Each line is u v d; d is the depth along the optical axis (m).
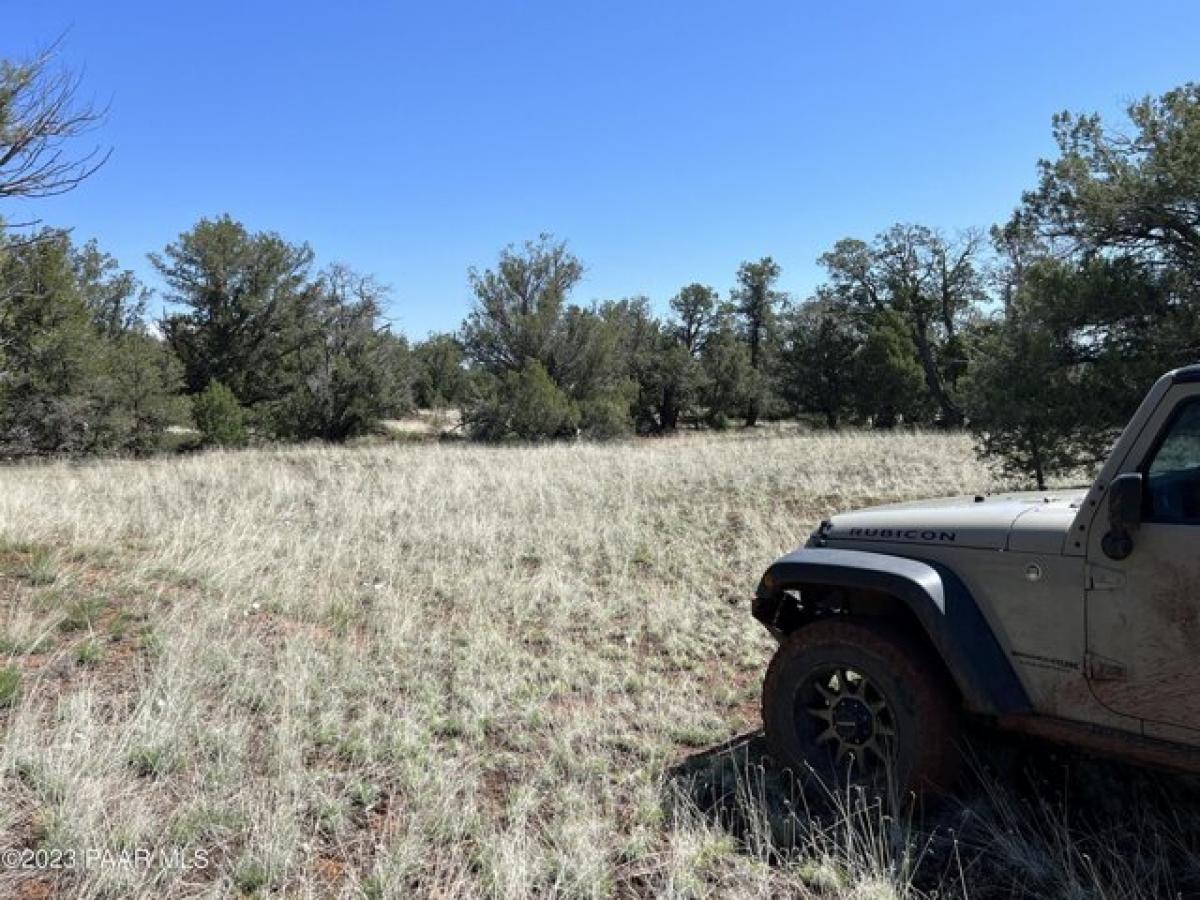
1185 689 2.74
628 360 41.50
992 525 3.23
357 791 3.46
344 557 7.79
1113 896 2.71
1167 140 12.35
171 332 35.47
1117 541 2.81
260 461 16.81
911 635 3.41
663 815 3.36
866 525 3.66
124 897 2.71
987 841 3.10
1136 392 10.25
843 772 3.47
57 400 22.31
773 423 50.00
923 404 38.41
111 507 9.80
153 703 4.11
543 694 4.71
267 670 4.74
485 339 34.75
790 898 2.83
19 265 19.00
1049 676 3.03
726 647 5.58
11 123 7.69
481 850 3.04
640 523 9.78
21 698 4.15
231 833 3.11
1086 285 10.98
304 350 33.69
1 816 3.08
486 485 12.71
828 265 43.78
